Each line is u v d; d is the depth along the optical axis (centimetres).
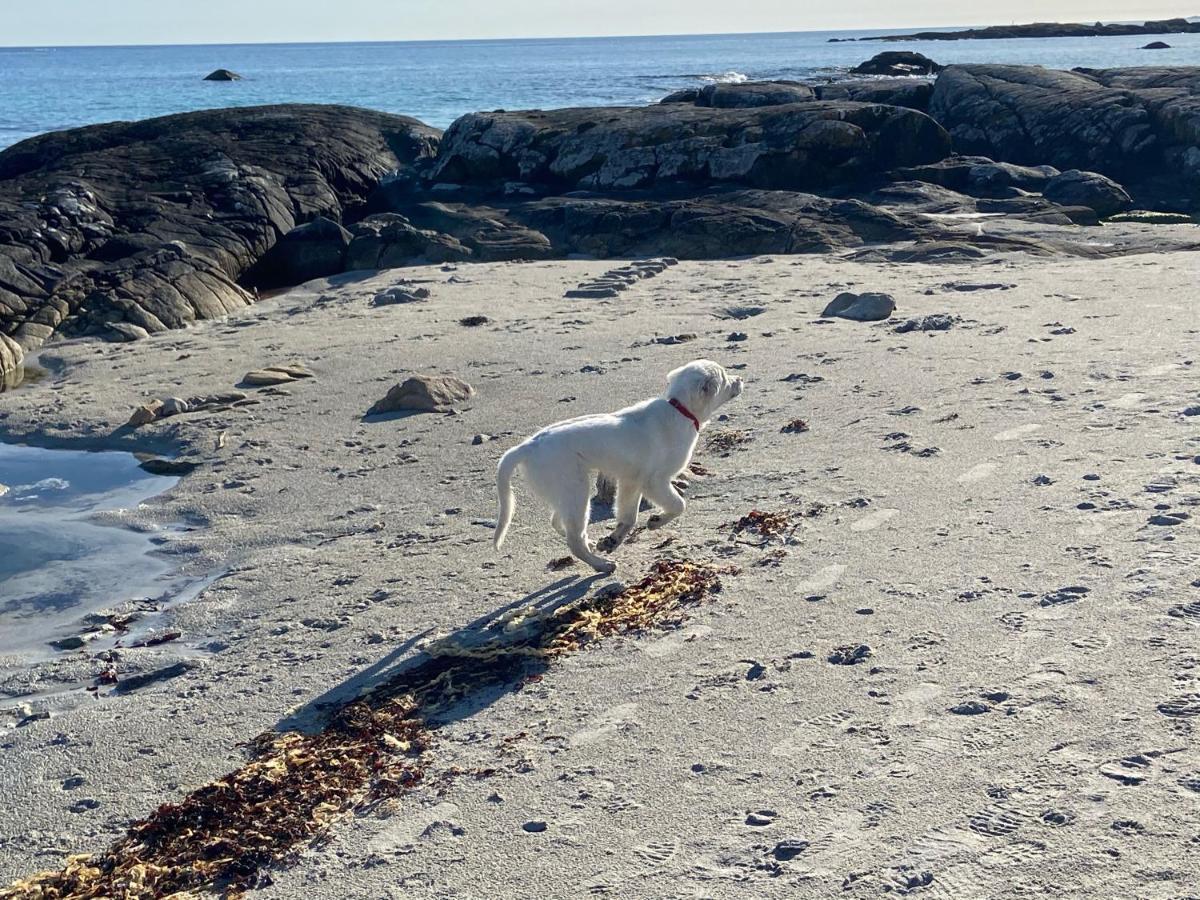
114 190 742
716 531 254
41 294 586
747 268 605
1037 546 216
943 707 166
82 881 157
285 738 189
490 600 237
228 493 328
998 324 412
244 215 733
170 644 240
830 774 154
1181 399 293
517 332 479
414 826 158
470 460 330
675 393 245
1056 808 138
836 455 290
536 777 166
